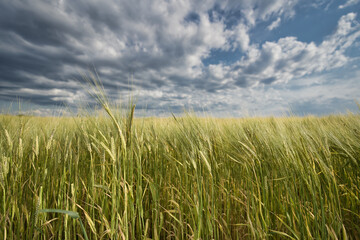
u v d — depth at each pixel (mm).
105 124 2203
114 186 1475
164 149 2389
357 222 2023
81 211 2127
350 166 2350
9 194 1736
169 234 2006
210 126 2957
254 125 2803
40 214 1753
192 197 2098
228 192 2133
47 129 2678
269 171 2240
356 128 2662
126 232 1452
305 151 2082
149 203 2229
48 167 2105
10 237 1674
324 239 1626
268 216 1938
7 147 2078
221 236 2102
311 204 2004
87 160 2332
